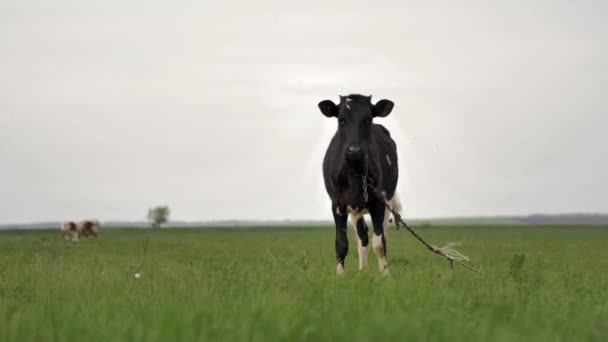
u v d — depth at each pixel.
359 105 18.31
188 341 8.08
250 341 8.02
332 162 18.81
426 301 11.02
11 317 9.62
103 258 25.94
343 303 10.58
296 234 97.12
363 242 19.06
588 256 31.95
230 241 59.81
